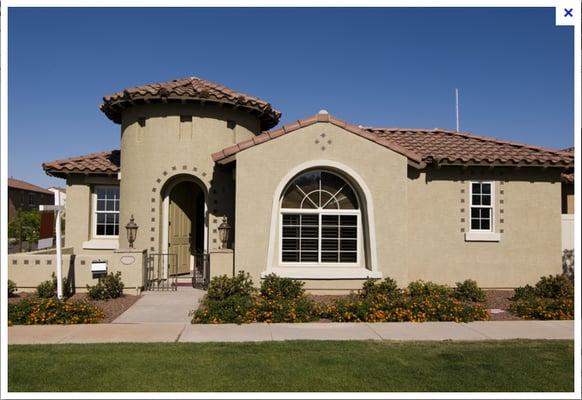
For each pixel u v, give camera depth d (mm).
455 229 14219
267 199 12898
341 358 7535
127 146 15203
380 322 10148
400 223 13133
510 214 14328
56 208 11555
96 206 16797
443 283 14102
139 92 14391
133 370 6938
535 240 14344
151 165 14703
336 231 13484
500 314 11094
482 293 12570
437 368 7145
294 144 13000
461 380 6684
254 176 12883
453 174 14281
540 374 6922
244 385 6438
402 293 12422
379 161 13164
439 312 10477
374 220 13070
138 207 14758
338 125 13109
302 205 13391
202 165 14820
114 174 16297
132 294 12977
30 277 12875
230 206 15062
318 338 8820
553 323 10117
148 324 9867
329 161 13016
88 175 16344
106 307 11492
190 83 15383
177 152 14719
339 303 10875
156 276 14594
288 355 7676
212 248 14664
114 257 13055
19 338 8703
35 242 41344
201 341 8562
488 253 14250
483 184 14430
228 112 15234
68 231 16297
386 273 13039
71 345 8203
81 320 9984
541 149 14648
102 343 8367
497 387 6453
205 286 14016
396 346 8258
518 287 13984
